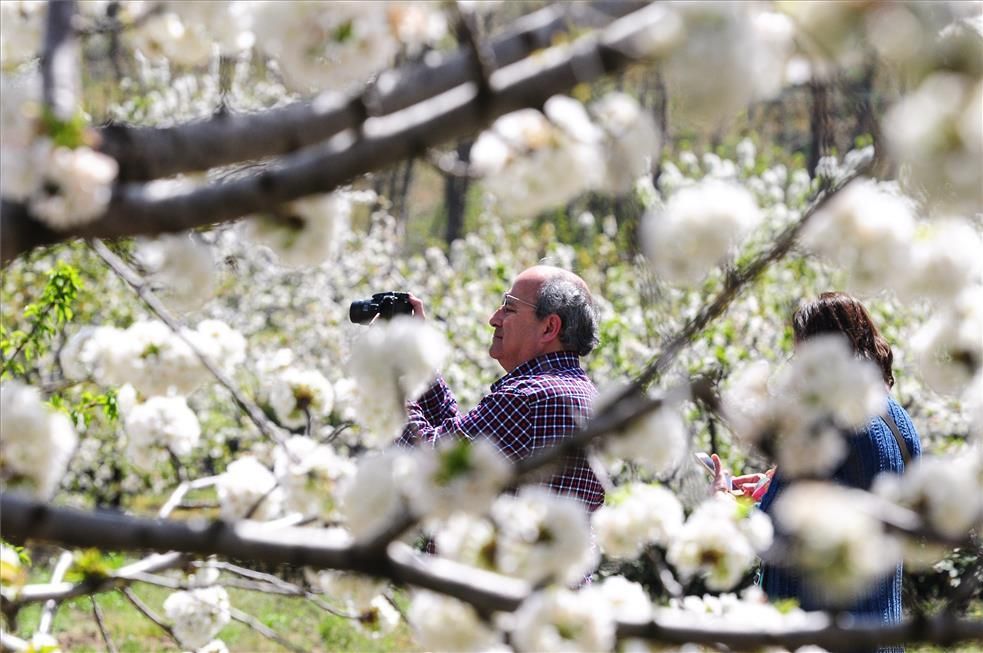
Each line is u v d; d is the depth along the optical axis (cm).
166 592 1708
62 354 387
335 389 439
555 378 648
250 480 369
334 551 281
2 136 240
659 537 355
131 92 2016
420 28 272
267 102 1558
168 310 352
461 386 1608
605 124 275
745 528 356
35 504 279
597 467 364
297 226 287
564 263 1811
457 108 262
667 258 274
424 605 295
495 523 292
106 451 1686
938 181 245
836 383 278
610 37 254
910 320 1349
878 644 273
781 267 1429
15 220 253
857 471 590
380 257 2123
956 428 1394
